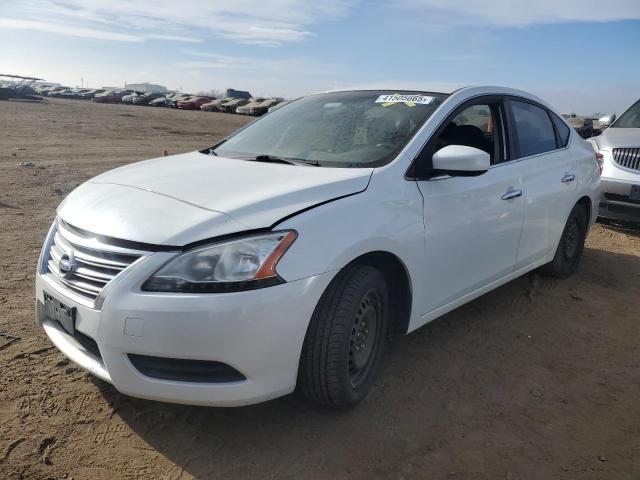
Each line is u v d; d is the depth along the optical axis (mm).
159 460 2611
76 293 2689
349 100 4020
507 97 4301
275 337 2514
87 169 11453
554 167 4629
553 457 2766
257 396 2549
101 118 31062
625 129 7848
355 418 2988
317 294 2611
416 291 3273
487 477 2602
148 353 2453
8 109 34125
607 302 4895
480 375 3518
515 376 3531
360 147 3428
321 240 2648
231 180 2996
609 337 4191
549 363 3732
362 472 2592
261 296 2463
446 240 3410
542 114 4773
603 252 6555
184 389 2506
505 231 3990
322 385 2783
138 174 3271
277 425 2900
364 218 2855
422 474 2598
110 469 2533
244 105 55188
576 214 5230
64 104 49938
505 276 4234
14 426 2775
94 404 3000
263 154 3646
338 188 2891
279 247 2527
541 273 5387
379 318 3131
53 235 3117
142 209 2709
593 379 3555
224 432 2830
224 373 2521
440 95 3785
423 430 2922
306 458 2664
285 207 2672
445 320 4316
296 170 3150
